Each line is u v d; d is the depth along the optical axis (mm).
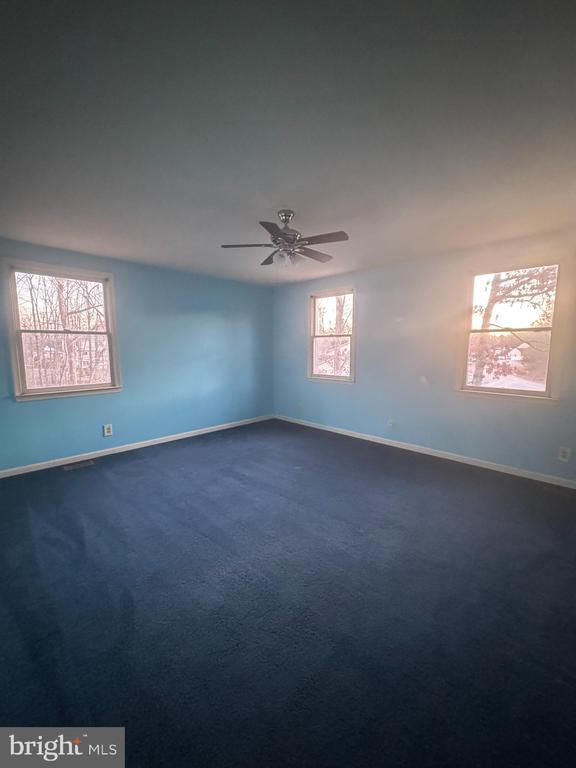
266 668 1556
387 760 1209
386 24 1199
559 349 3393
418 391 4449
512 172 2207
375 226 3156
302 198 2576
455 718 1342
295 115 1672
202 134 1812
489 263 3734
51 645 1672
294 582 2119
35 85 1441
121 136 1820
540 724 1320
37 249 3670
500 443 3842
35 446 3838
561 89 1495
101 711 1366
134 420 4621
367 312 4867
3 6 1100
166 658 1604
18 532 2654
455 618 1838
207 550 2439
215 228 3174
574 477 3404
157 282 4691
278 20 1178
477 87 1490
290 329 5984
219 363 5523
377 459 4250
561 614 1858
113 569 2234
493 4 1130
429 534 2637
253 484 3523
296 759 1211
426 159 2059
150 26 1191
